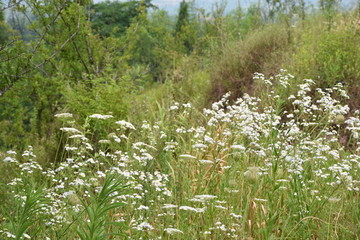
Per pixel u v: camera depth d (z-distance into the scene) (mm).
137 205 4055
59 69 10445
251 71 9945
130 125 5172
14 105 9820
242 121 5254
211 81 10406
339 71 8008
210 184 4730
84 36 10695
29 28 9844
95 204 3031
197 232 4137
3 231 3207
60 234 3531
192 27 21875
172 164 5246
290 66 8680
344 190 4672
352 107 7379
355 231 4141
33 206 3039
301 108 5293
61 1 9445
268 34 10859
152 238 3824
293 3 12586
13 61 8406
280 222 4375
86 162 4609
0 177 5641
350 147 6469
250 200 4355
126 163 4594
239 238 3975
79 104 8320
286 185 4617
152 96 10797
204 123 7223
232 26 15062
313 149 4945
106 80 9305
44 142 9086
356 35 8734
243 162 4980
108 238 4023
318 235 4168
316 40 9750
